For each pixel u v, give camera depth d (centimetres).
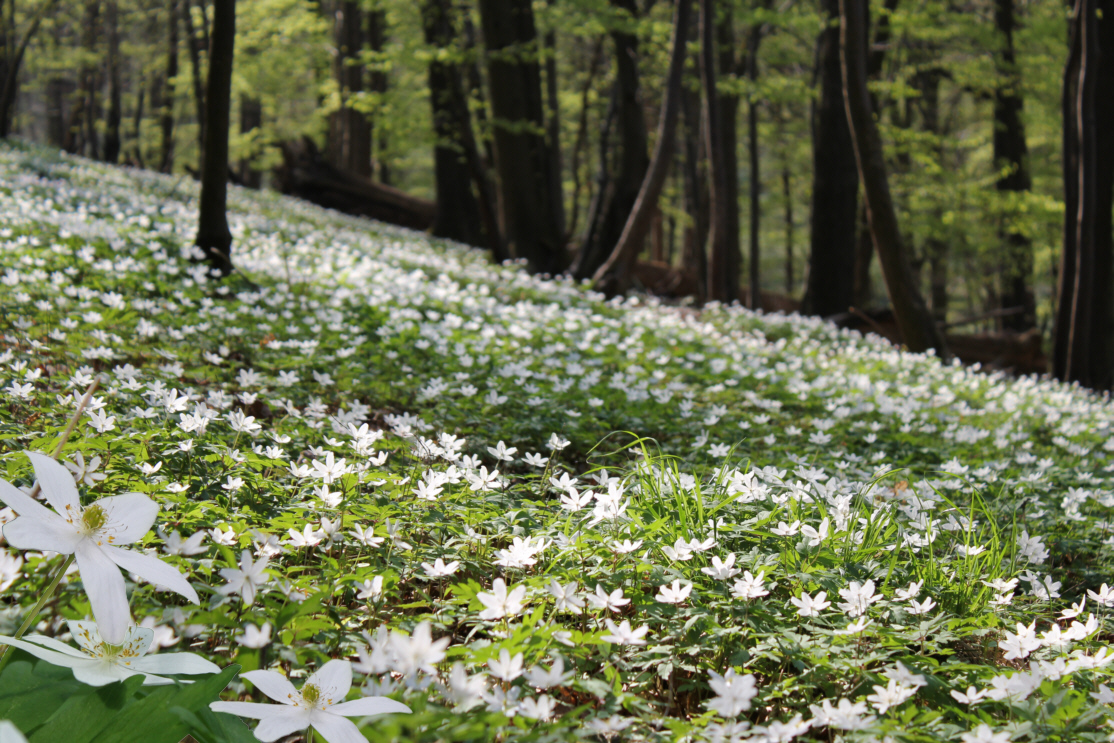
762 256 4412
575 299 1221
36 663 166
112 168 1981
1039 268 2622
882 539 333
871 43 1792
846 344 1304
